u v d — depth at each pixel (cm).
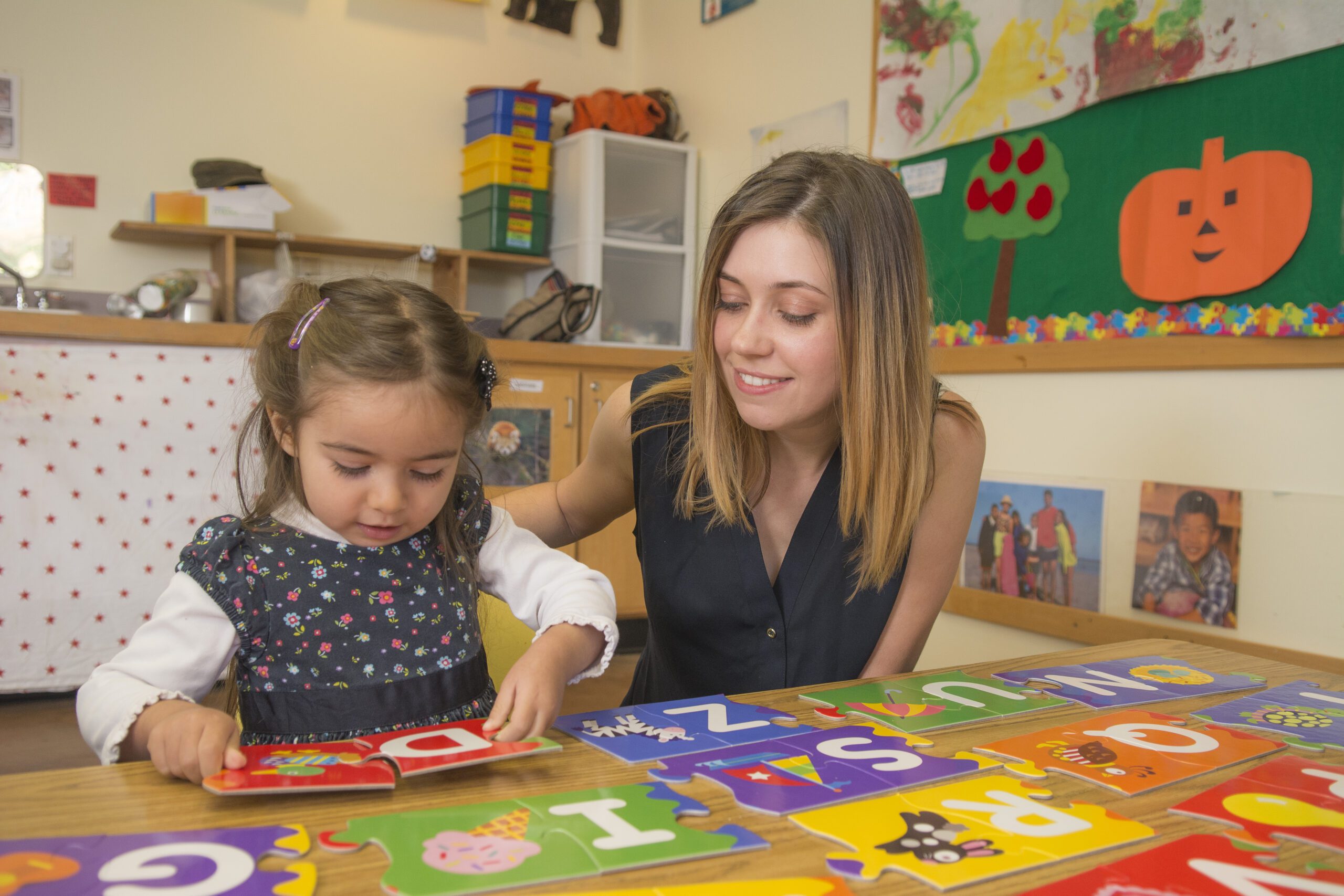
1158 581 223
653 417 118
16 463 256
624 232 364
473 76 383
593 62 410
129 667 74
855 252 97
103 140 320
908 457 104
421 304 86
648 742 70
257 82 344
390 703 84
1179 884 50
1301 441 198
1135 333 227
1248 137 204
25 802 57
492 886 47
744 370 100
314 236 332
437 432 79
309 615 84
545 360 314
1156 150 222
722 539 112
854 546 110
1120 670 99
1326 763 70
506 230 359
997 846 54
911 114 286
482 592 105
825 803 59
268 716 82
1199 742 74
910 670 115
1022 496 255
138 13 324
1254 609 205
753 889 48
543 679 74
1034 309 251
